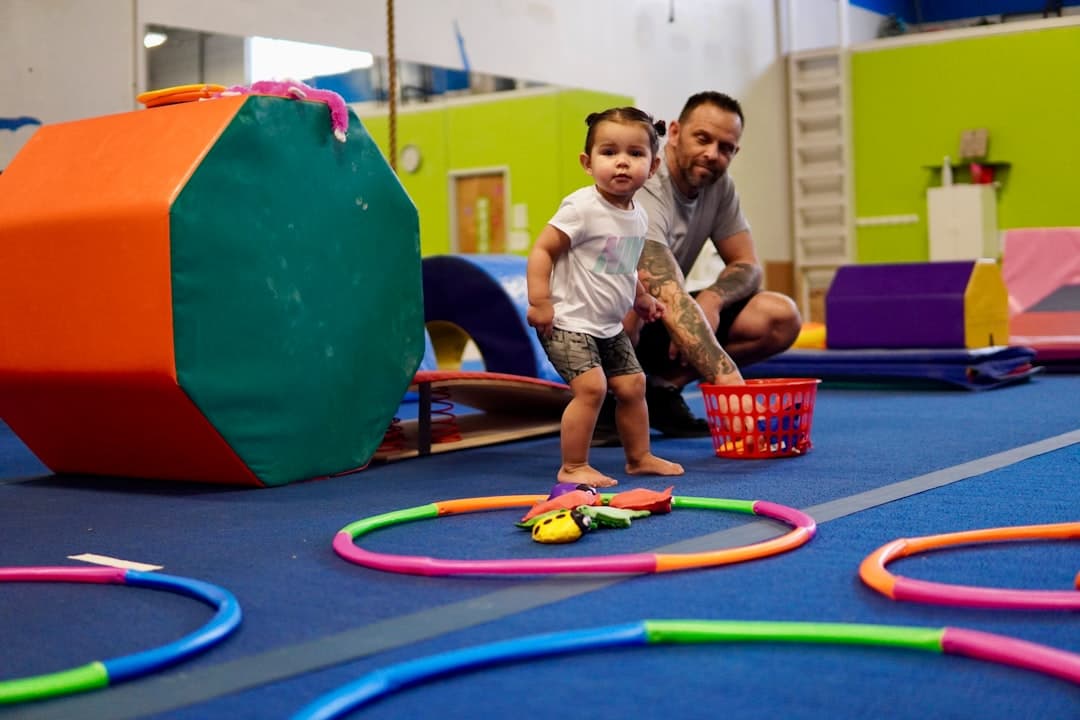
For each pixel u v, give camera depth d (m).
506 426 4.41
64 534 2.57
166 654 1.53
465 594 1.88
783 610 1.72
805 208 10.51
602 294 3.03
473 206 8.41
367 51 7.21
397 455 3.67
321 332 3.23
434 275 4.66
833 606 1.73
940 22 12.23
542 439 4.21
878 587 1.75
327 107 3.23
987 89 9.67
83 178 3.10
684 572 1.97
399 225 3.46
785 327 4.11
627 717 1.31
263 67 6.66
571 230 2.99
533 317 2.99
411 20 7.46
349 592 1.93
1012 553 2.05
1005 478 2.90
